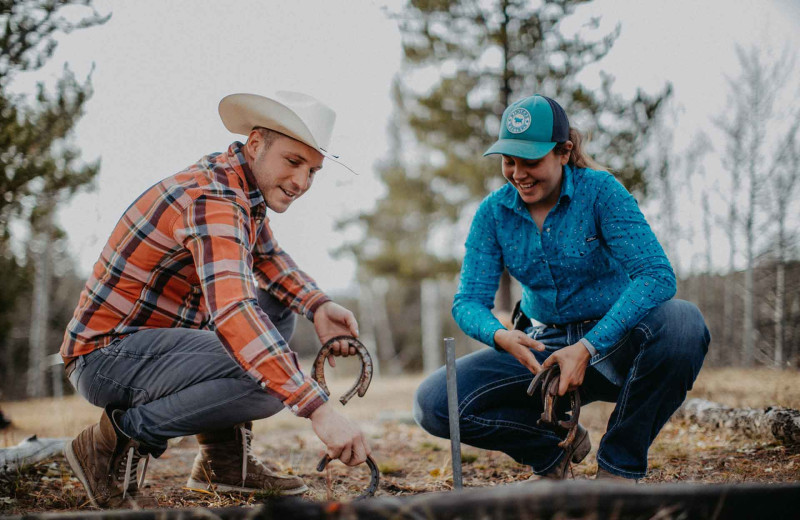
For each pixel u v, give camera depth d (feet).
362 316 92.32
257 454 12.47
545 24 28.71
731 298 36.32
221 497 8.20
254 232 7.45
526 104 7.44
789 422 10.34
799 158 30.83
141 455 7.36
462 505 4.47
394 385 40.16
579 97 27.96
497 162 34.22
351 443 6.21
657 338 7.14
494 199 8.27
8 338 58.49
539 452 8.16
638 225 7.42
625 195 7.55
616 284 7.97
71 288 69.31
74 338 7.42
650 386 7.22
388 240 49.78
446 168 37.63
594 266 7.83
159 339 7.25
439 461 11.25
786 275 28.73
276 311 8.81
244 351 6.35
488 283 8.41
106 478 7.19
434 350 67.10
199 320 8.01
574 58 28.48
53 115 19.03
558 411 8.30
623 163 28.14
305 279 8.65
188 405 7.08
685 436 11.73
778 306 27.76
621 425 7.25
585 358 6.98
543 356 8.17
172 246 7.13
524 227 8.06
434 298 67.82
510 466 10.27
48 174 20.20
